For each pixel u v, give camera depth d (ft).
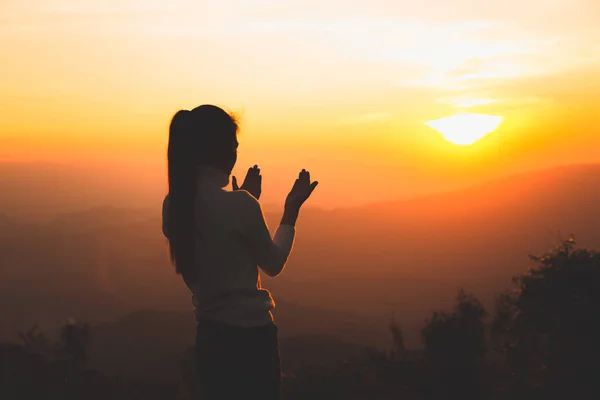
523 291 25.05
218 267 7.24
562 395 23.52
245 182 8.98
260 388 7.35
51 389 32.53
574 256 24.11
